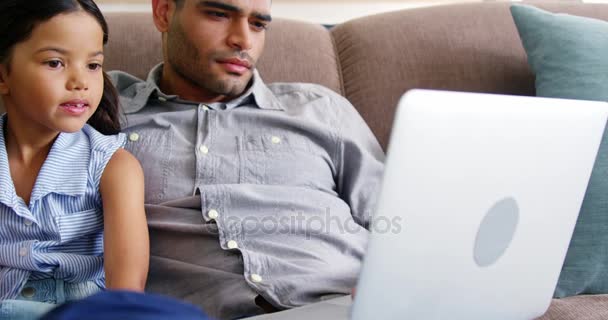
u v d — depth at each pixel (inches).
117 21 59.6
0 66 40.6
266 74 59.9
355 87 61.5
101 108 47.2
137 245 41.6
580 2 66.8
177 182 48.3
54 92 39.3
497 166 29.9
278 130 52.2
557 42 55.2
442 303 31.7
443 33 62.0
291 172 50.5
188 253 46.0
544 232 34.5
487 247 31.6
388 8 77.1
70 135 44.6
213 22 51.2
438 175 27.9
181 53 52.7
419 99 26.4
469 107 28.0
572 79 53.4
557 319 44.1
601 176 49.5
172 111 52.4
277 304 42.7
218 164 49.0
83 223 43.3
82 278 42.7
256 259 44.1
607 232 48.8
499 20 63.1
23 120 42.0
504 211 31.4
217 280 44.3
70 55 39.4
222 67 52.1
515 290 35.0
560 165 33.1
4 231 41.5
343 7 75.4
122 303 18.3
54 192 42.3
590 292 48.9
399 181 27.1
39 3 38.7
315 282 43.9
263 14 51.7
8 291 40.9
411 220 28.1
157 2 54.8
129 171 44.1
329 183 52.5
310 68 61.5
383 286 28.9
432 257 29.5
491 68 60.7
